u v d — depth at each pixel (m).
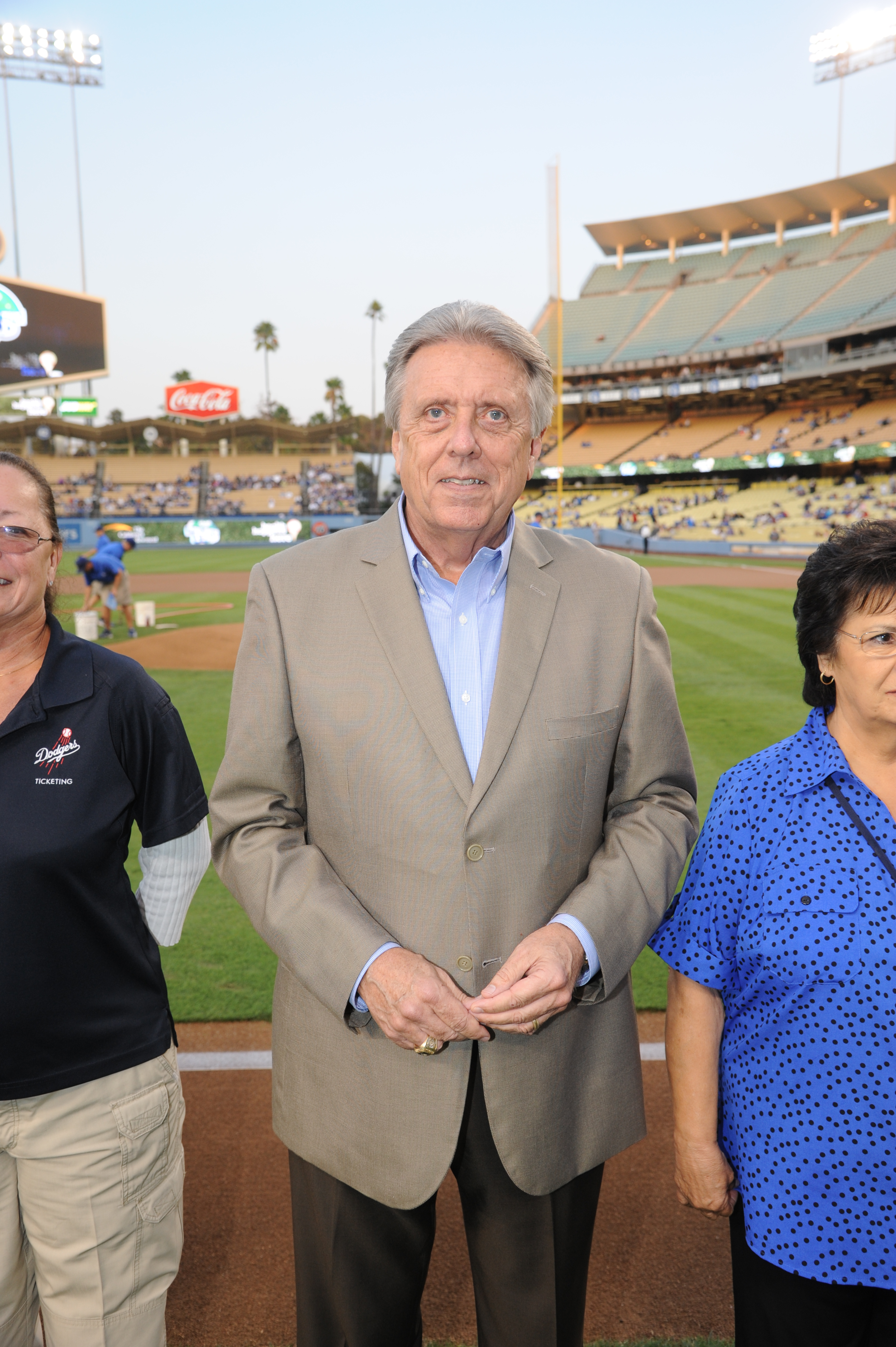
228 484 54.41
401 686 1.49
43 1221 1.63
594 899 1.46
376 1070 1.50
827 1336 1.40
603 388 51.09
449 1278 2.22
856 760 1.40
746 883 1.41
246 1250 2.33
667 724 1.65
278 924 1.46
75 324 38.84
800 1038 1.34
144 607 13.66
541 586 1.60
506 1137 1.47
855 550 1.32
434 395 1.45
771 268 55.97
